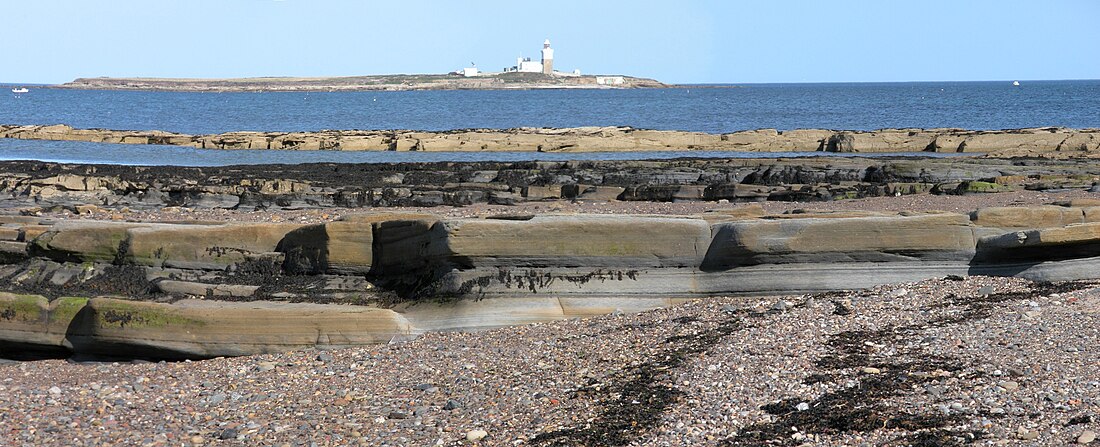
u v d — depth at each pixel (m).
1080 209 15.91
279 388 12.61
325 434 10.74
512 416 11.04
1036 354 11.82
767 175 31.94
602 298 15.54
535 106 125.75
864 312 14.15
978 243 15.74
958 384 11.05
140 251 16.88
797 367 11.95
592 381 12.06
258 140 51.47
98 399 12.19
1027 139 48.22
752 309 14.87
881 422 10.12
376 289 16.19
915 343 12.62
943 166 32.47
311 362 13.95
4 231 17.70
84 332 15.40
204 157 45.47
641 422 10.56
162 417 11.48
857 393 10.99
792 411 10.61
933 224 15.64
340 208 25.58
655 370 12.21
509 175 32.25
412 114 101.56
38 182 27.80
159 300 15.88
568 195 27.81
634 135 52.72
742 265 15.70
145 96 181.12
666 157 46.84
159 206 26.09
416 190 27.39
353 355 14.14
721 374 11.91
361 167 34.78
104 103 134.88
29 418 11.37
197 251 16.84
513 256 15.48
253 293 16.06
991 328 12.97
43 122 83.94
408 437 10.56
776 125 79.25
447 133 54.47
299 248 16.66
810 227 15.51
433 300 15.52
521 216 16.58
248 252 16.88
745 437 9.99
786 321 13.95
